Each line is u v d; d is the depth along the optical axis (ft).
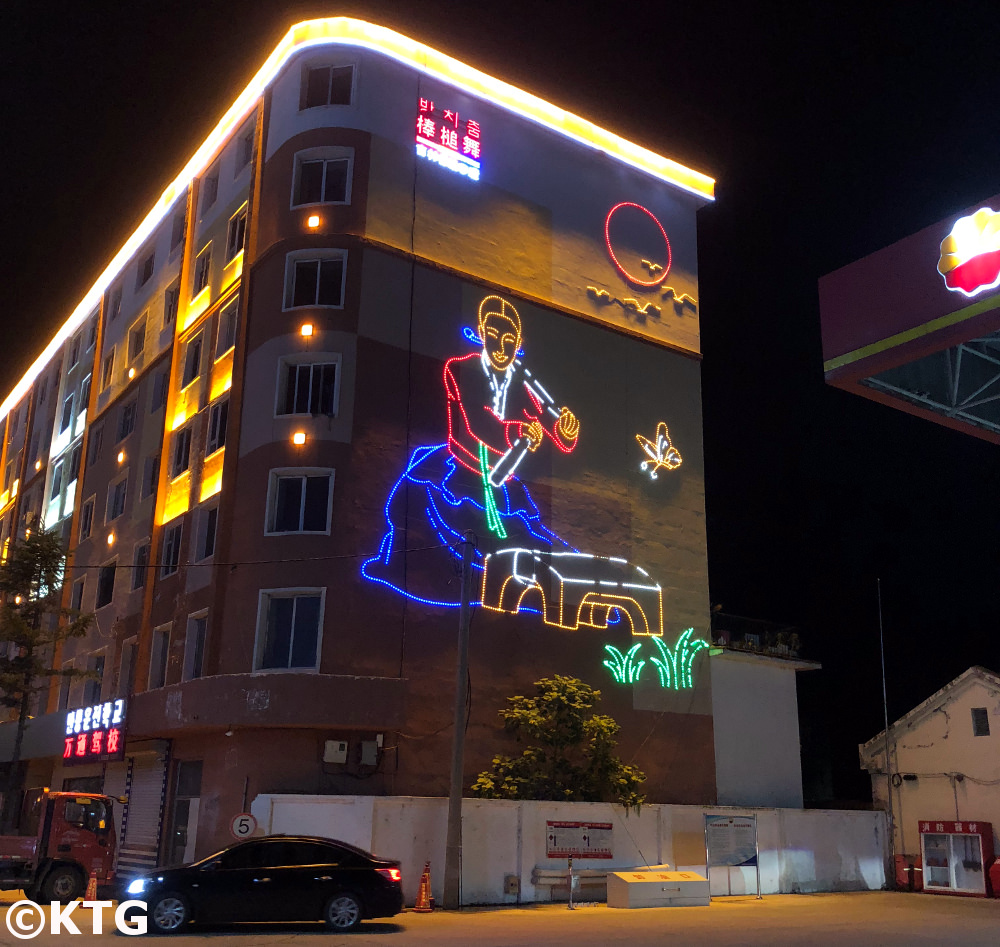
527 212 109.09
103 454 131.23
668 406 114.93
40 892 71.15
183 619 96.99
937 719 105.70
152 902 54.80
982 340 51.85
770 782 109.19
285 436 90.84
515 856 78.07
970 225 44.52
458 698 75.51
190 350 113.19
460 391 97.91
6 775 134.10
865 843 101.76
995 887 93.71
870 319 48.03
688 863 86.69
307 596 87.30
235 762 83.97
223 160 116.57
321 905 56.85
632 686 101.81
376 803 74.02
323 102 102.47
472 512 95.40
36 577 115.75
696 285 122.83
